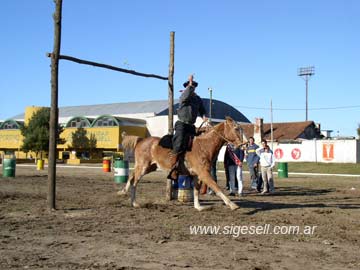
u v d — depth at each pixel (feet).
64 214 39.86
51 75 41.96
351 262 24.57
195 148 41.55
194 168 41.55
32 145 216.54
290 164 172.86
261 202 51.78
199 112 43.62
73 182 78.79
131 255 25.57
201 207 43.16
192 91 41.73
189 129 42.24
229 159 60.39
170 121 51.49
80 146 227.81
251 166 67.15
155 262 24.07
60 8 41.81
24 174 102.37
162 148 43.19
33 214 39.68
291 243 29.19
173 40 51.67
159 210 42.91
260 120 201.05
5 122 253.65
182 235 31.32
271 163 64.34
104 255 25.55
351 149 177.68
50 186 42.14
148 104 272.92
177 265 23.50
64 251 26.45
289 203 50.83
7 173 89.04
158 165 43.73
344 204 50.19
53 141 42.11
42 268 22.75
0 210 41.86
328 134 298.97
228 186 66.54
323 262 24.49
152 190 64.34
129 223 35.76
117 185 72.69
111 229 33.24
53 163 42.16
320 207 46.83
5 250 26.63
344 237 31.22
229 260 24.58
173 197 51.39
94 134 223.71
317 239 30.50
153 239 29.86
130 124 225.97
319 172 144.46
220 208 44.60
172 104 51.55
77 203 47.73
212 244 28.58
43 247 27.48
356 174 131.75
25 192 58.75
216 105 280.92
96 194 57.62
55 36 41.78
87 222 36.06
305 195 61.87
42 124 220.23
